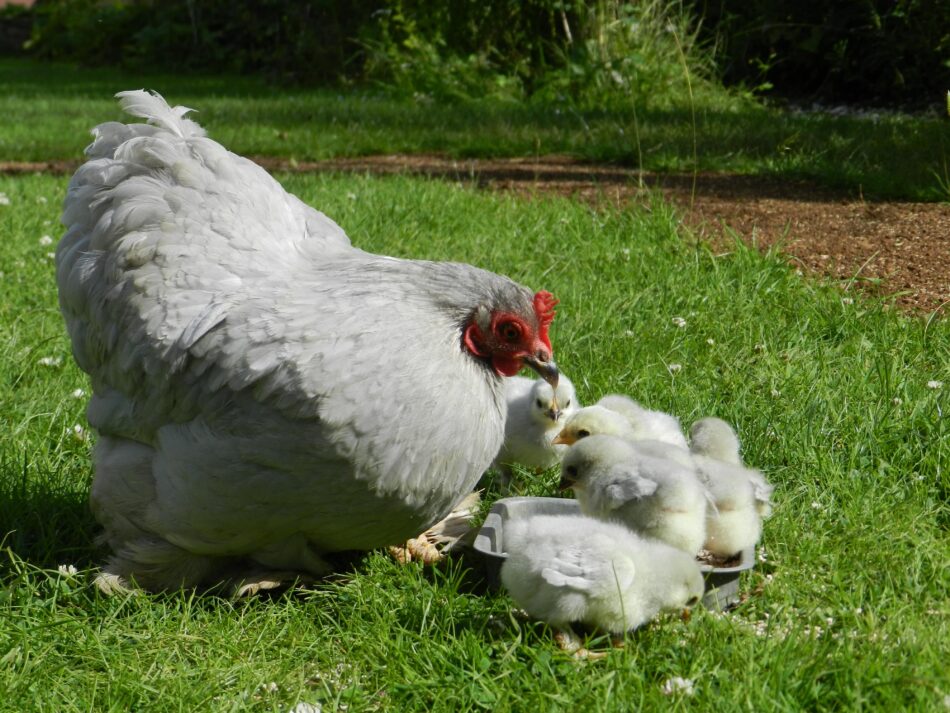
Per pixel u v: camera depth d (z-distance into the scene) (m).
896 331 1.78
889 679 1.21
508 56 5.09
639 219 2.34
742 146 3.34
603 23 4.67
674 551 1.30
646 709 1.20
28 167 3.48
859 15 4.72
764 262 2.02
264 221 1.40
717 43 4.82
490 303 1.31
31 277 2.06
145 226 1.37
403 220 2.40
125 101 1.49
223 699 1.24
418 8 5.34
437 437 1.29
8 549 1.38
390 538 1.34
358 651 1.29
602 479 1.39
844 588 1.35
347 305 1.29
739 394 1.64
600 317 1.86
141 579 1.37
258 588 1.36
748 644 1.25
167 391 1.31
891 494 1.47
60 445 1.57
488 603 1.34
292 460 1.27
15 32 10.30
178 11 7.93
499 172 3.23
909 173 2.76
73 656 1.29
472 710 1.23
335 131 4.00
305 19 6.52
